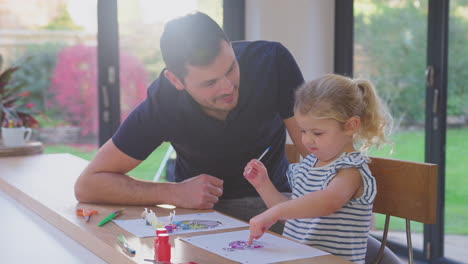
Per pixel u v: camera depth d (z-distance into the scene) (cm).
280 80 166
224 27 351
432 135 295
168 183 155
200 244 113
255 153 167
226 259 103
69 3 355
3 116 258
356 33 340
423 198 138
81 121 364
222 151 163
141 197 151
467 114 279
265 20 338
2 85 267
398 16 313
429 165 138
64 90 366
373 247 154
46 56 369
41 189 169
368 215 132
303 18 341
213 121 156
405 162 142
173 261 101
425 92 299
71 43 361
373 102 139
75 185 155
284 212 117
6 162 221
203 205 148
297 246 112
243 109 158
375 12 326
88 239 120
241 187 172
